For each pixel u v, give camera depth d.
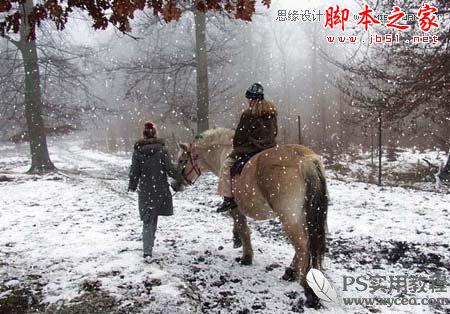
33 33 3.65
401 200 9.23
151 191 5.79
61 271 5.50
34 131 17.03
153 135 6.06
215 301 4.56
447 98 12.64
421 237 6.53
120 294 4.65
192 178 6.38
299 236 4.38
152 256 5.93
